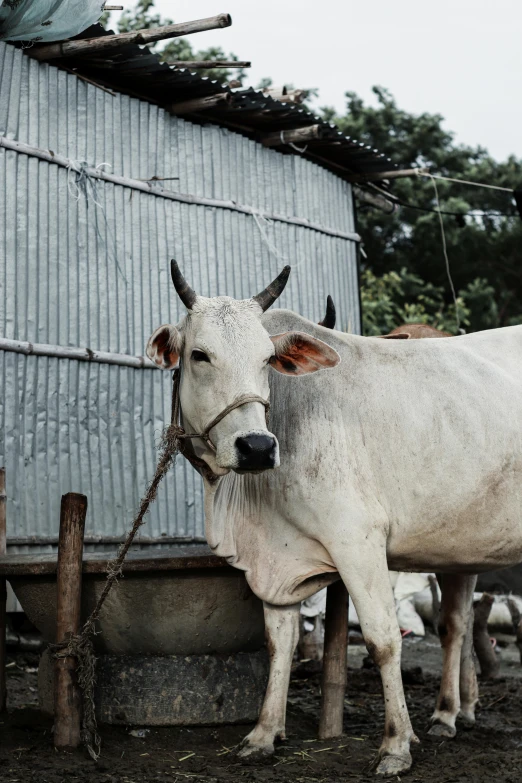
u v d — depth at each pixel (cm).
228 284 848
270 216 892
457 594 518
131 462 757
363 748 469
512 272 2050
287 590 463
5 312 682
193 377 432
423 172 984
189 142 828
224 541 458
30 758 433
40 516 694
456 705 509
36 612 491
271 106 830
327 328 492
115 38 682
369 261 2036
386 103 2133
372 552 440
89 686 449
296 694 613
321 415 452
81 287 736
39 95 715
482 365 483
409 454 455
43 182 714
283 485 450
